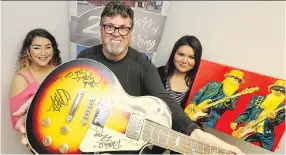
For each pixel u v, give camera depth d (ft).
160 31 2.59
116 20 2.16
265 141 2.41
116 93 2.17
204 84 2.52
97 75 2.16
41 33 2.37
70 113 2.06
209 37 2.66
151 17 2.53
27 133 2.01
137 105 2.21
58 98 2.06
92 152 2.07
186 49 2.49
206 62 2.51
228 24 2.64
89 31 2.51
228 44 2.65
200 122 2.54
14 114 2.07
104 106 2.11
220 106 2.49
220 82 2.49
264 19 2.59
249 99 2.43
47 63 2.45
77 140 2.05
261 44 2.61
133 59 2.42
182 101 2.59
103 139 2.09
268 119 2.39
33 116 2.02
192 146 2.31
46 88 2.06
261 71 2.61
